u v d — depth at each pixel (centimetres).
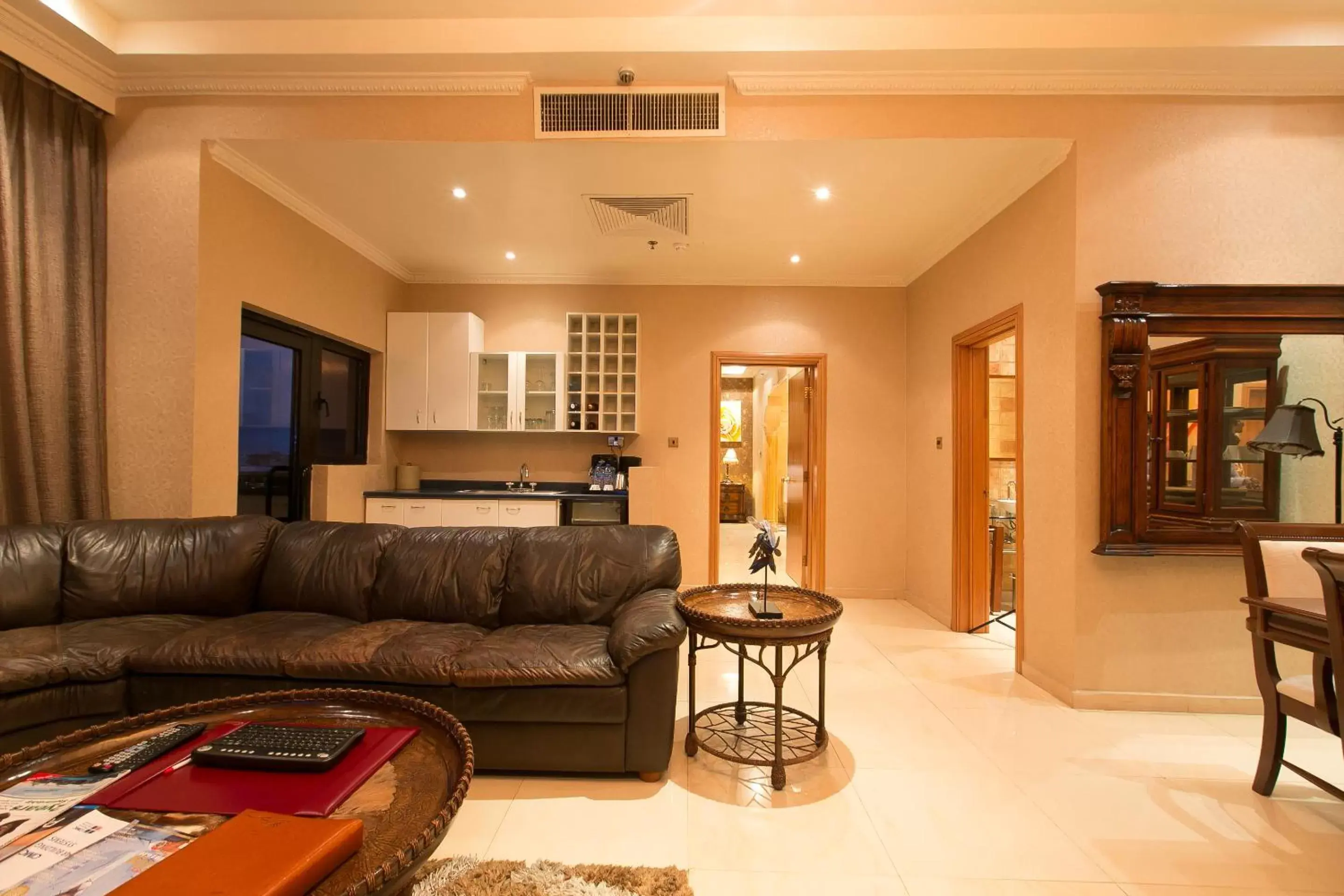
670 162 284
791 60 250
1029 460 290
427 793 114
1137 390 251
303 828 94
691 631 214
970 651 333
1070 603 259
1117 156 258
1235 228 258
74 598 230
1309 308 250
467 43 248
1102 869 155
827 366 464
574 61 253
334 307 373
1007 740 226
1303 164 258
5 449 236
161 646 199
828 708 256
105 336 273
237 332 295
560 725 193
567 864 154
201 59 255
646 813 178
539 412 456
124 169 274
